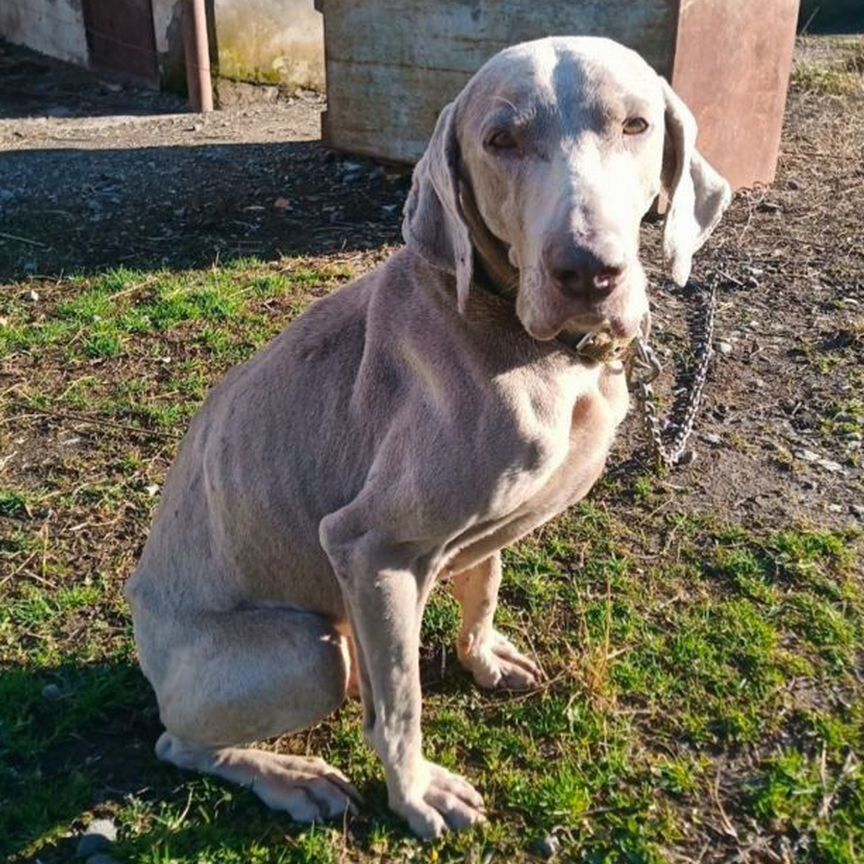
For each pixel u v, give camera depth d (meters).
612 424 0.68
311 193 1.87
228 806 0.72
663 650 0.85
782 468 1.08
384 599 0.65
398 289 0.66
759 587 0.92
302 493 0.68
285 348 0.71
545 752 0.77
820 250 1.60
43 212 1.80
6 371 1.28
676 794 0.73
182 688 0.71
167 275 1.54
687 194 0.65
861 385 1.23
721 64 1.65
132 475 1.09
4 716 0.79
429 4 1.77
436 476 0.62
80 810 0.72
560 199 0.55
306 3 2.62
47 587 0.94
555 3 1.64
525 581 0.93
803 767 0.74
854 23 3.54
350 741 0.78
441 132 0.62
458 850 0.69
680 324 1.38
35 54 3.07
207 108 2.52
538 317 0.56
